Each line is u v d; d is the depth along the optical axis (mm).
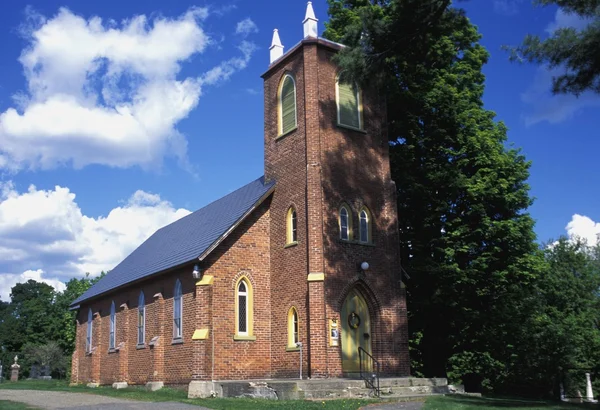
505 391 43062
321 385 22203
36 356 72312
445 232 34219
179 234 37219
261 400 21469
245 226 28016
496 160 33344
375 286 27188
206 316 25734
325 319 24906
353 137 28297
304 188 26641
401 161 34188
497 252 33344
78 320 43938
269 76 30469
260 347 27062
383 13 35062
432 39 23891
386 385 23812
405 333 27531
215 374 25531
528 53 18922
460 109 34625
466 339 34875
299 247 26438
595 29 18172
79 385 39750
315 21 28438
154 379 28859
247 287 27531
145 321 32188
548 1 18531
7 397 24969
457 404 20312
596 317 45469
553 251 48719
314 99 27203
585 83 18594
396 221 28641
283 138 28672
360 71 22953
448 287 32438
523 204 34062
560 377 40781
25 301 97000
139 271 35281
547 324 39969
